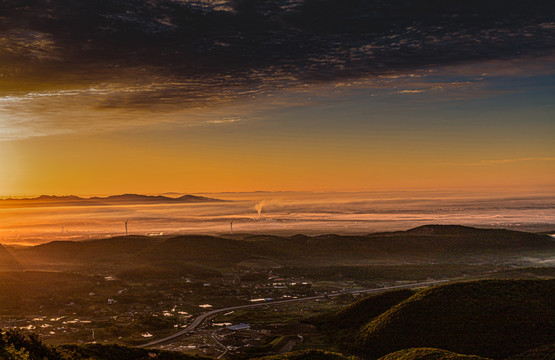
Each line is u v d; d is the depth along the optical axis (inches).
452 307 5329.7
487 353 4655.5
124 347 3772.1
